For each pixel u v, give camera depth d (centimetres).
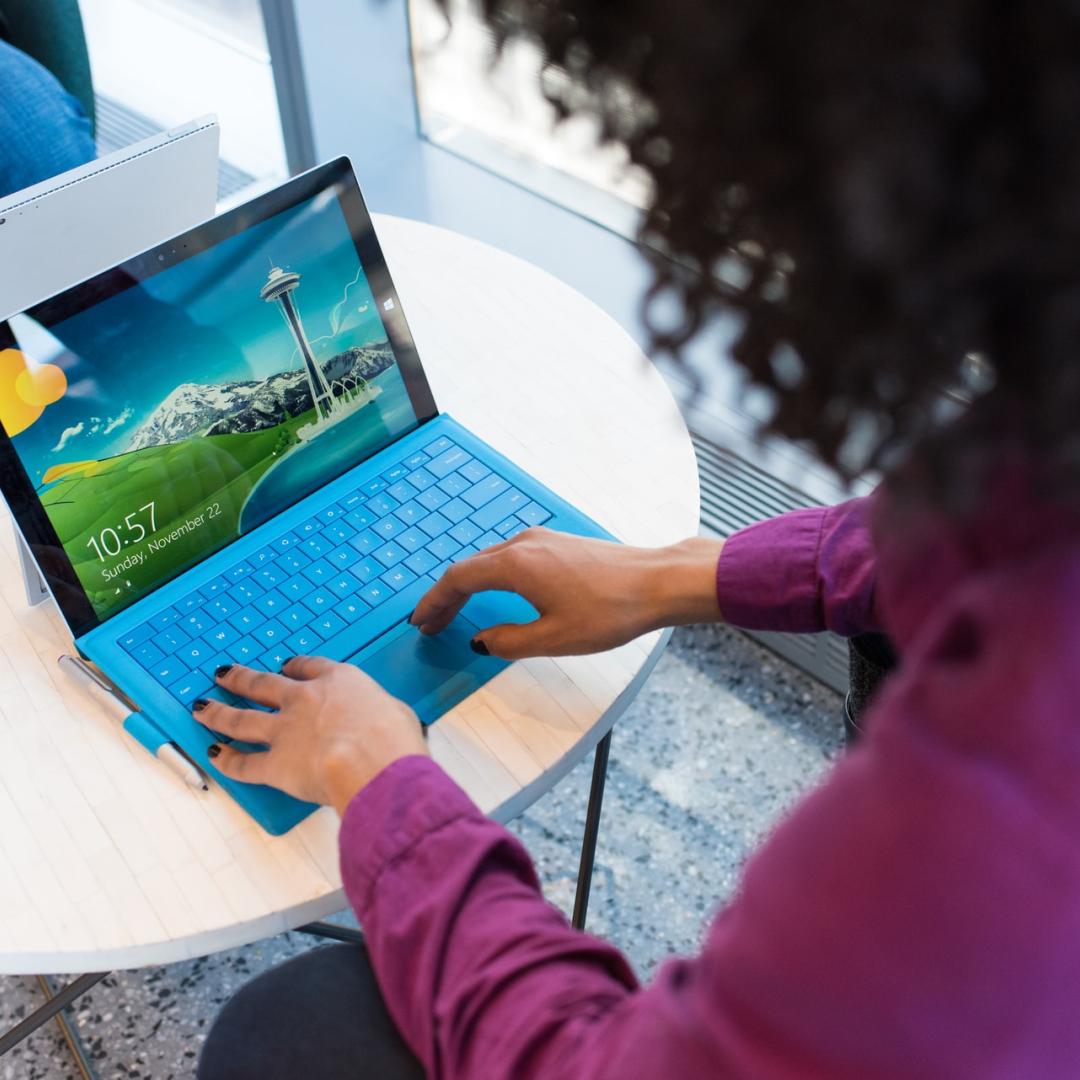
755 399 44
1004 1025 42
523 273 129
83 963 78
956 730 42
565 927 62
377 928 63
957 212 33
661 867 164
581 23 38
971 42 31
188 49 239
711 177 38
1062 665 40
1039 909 40
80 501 93
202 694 89
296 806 83
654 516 104
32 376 90
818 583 84
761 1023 44
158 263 94
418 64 209
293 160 220
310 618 95
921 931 41
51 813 85
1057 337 34
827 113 33
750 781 173
